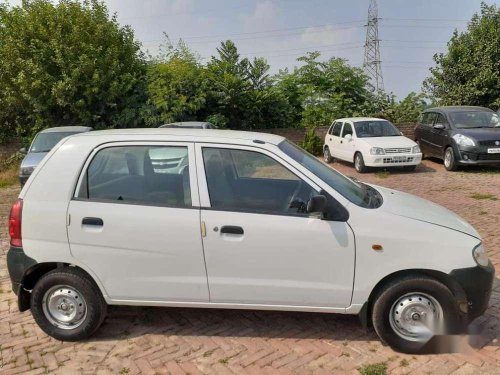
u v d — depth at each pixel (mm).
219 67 18734
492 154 11922
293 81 20516
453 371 3320
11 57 16125
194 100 17328
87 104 16875
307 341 3803
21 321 4344
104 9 18328
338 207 3535
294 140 18859
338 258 3502
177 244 3613
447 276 3432
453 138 12492
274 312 4316
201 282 3650
